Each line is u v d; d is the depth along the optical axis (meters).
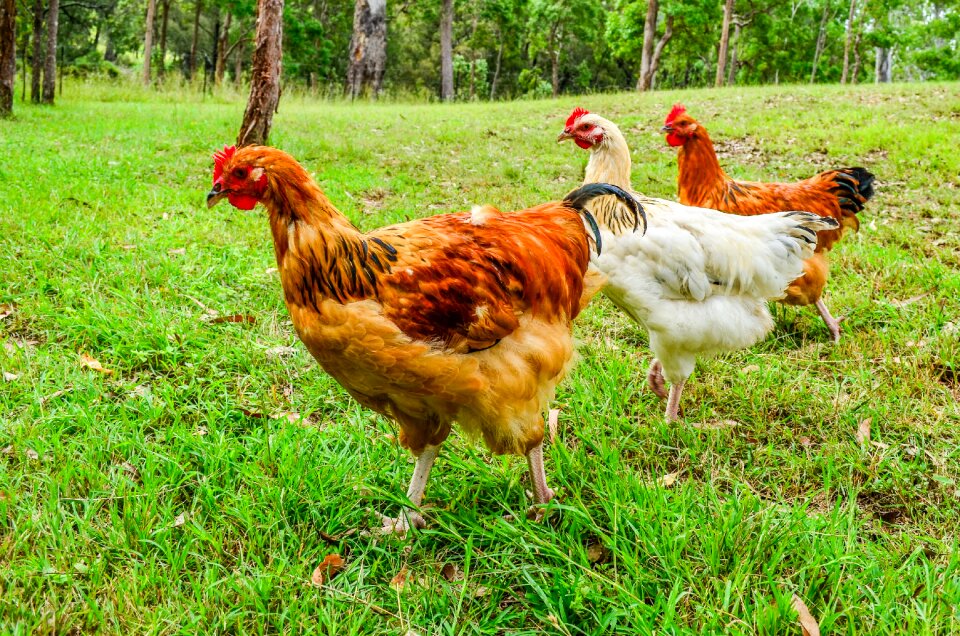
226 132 13.14
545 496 3.73
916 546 3.49
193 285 5.88
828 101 15.63
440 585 3.18
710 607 2.96
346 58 51.00
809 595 3.09
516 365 3.25
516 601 3.20
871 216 8.28
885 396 4.81
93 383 4.42
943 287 6.31
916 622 2.93
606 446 4.15
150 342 4.97
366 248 2.92
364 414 4.51
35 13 18.42
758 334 4.64
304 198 2.87
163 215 7.60
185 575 3.14
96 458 3.74
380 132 13.60
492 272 3.15
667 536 3.32
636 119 14.66
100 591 2.97
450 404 3.26
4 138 11.30
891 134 11.55
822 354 5.64
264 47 10.45
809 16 47.91
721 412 4.86
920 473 4.03
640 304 4.36
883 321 5.95
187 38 48.84
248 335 5.26
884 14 44.31
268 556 3.31
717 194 5.82
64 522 3.25
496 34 49.53
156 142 11.68
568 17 40.62
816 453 4.34
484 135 13.37
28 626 2.71
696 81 56.59
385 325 2.88
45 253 6.14
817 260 5.55
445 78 35.66
